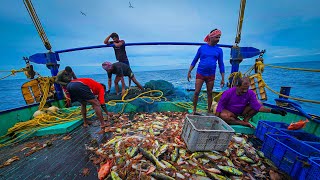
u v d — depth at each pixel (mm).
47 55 6172
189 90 8688
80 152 3289
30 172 2705
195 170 2562
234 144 3410
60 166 2842
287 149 2693
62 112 5590
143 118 5230
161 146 3076
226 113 4273
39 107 5535
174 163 2734
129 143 3166
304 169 2385
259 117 5051
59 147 3521
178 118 5203
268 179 2598
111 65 6207
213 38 4172
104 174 2490
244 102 4121
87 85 4215
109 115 5148
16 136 4250
